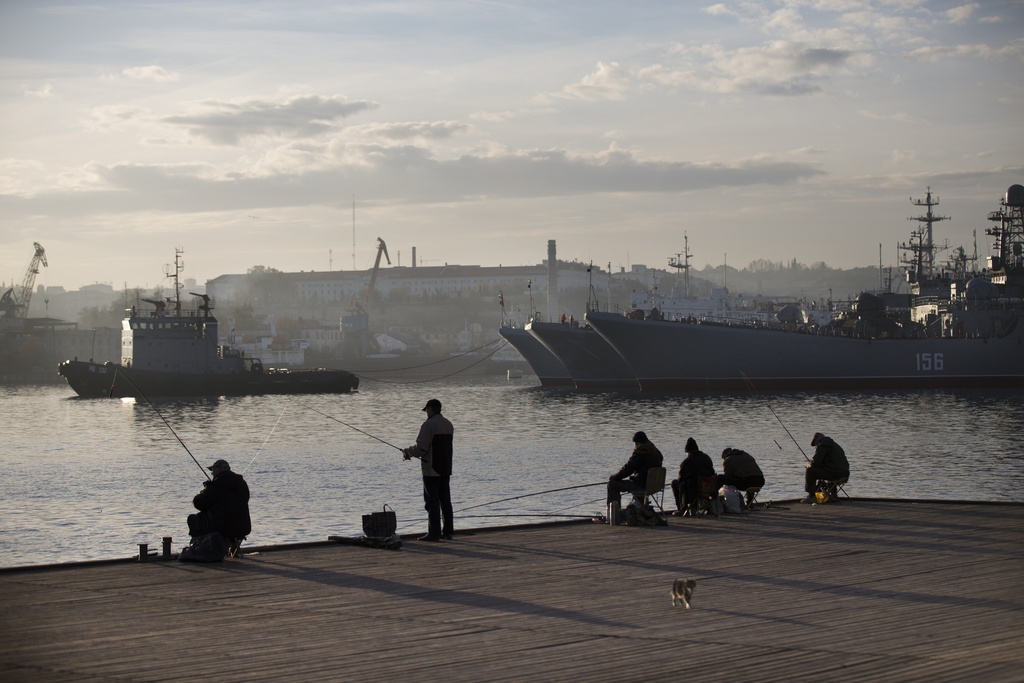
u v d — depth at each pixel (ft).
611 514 78.02
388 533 70.85
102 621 48.06
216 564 62.54
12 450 226.17
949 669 38.65
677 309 531.50
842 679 37.83
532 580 57.31
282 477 166.20
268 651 42.80
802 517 80.94
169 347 443.73
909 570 58.85
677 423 260.21
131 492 151.84
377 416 322.55
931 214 460.55
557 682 38.32
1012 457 179.01
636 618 47.98
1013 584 54.70
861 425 244.42
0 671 40.45
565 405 341.00
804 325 434.71
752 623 46.57
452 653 42.29
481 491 146.10
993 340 378.73
